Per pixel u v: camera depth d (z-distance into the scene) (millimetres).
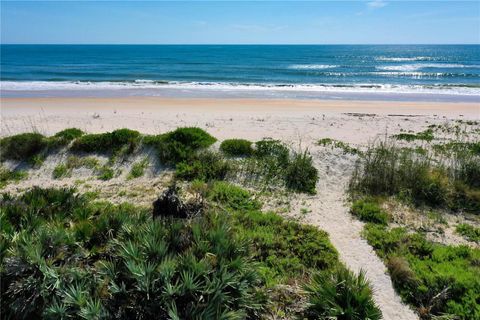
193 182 9078
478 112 18500
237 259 4625
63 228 5387
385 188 8711
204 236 5133
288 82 33938
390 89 28438
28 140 10750
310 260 5848
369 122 15305
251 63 62375
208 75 40312
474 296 4863
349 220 7414
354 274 5277
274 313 4605
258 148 10602
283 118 16141
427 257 5922
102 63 61250
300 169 9367
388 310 4816
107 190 8969
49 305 4020
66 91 25625
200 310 3900
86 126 13883
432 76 39906
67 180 9641
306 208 8000
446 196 8109
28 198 6641
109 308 3986
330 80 35781
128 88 27859
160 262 4461
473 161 9273
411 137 12336
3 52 110938
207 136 11500
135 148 10766
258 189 8953
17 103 19859
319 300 4539
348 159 10266
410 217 7543
